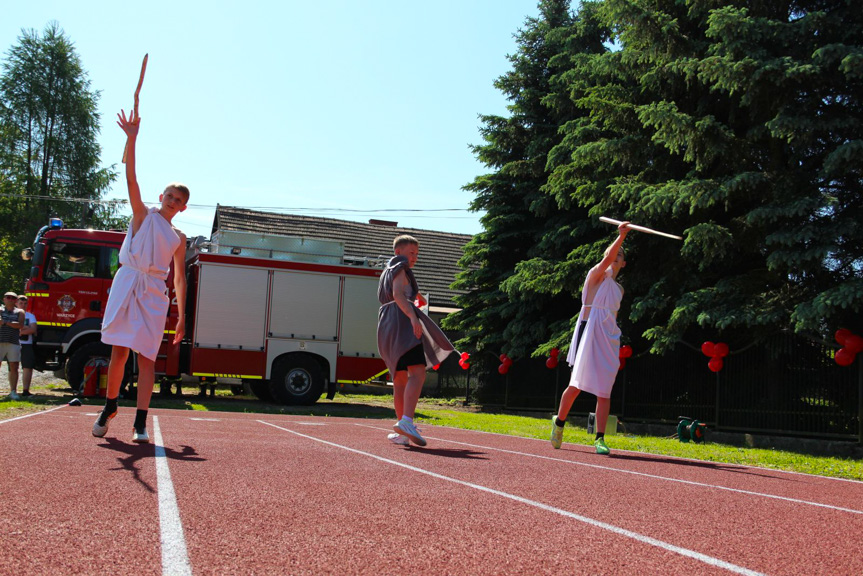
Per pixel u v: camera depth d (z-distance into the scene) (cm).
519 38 2133
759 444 1151
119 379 536
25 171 4519
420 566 228
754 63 1063
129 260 513
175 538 244
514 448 686
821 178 1100
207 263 1551
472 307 2169
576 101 1432
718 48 1162
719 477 540
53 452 438
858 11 1077
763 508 386
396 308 613
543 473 480
